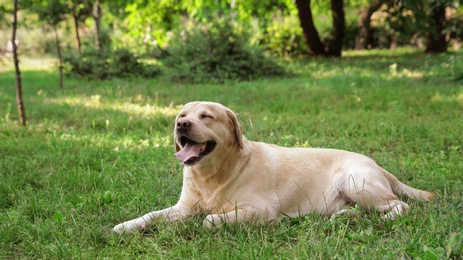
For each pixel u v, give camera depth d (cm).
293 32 2428
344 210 421
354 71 1627
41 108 1024
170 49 1739
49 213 446
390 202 415
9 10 1680
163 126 820
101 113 953
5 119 922
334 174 444
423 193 459
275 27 2438
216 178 418
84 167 576
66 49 1916
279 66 1594
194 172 424
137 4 1905
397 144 683
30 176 545
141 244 378
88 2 1895
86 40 2280
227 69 1492
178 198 484
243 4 1981
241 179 418
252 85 1340
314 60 2130
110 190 502
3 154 661
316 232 385
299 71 1695
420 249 346
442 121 812
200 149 404
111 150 663
